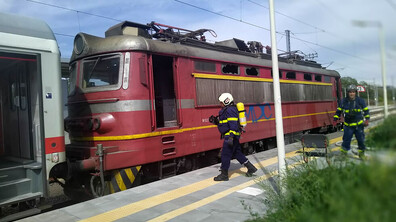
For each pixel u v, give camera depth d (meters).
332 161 3.57
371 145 2.35
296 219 2.87
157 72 8.35
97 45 6.70
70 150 6.83
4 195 4.68
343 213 1.83
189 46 7.88
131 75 6.29
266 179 5.95
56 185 8.29
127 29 7.19
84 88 6.79
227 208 4.47
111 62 6.52
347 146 3.93
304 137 5.74
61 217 4.40
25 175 5.08
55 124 5.12
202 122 7.75
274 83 4.88
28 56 5.02
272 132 10.45
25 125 5.64
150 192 5.46
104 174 5.99
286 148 9.86
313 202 2.95
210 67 8.16
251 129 9.44
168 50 6.96
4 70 6.29
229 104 6.11
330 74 15.23
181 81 7.27
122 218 4.28
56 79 5.18
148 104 6.44
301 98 12.48
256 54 10.68
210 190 5.43
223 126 6.09
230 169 7.12
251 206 4.50
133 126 6.17
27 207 5.17
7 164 5.32
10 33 4.74
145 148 6.29
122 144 6.16
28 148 5.55
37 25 5.18
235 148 6.16
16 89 5.93
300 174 4.00
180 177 6.50
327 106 14.67
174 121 7.22
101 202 5.00
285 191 4.05
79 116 6.85
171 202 4.87
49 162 5.00
